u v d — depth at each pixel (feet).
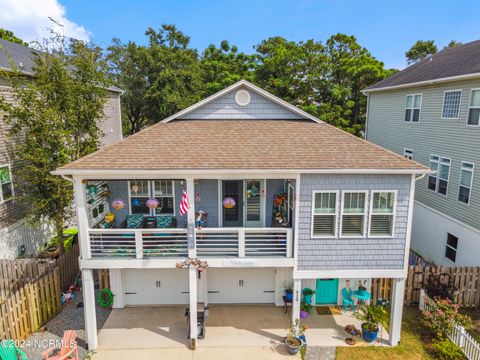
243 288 42.55
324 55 122.72
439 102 54.29
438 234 53.67
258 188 41.65
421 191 59.11
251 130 40.34
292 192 36.37
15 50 62.23
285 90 118.32
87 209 34.12
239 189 41.78
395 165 32.24
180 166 31.53
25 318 35.04
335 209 33.19
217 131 39.86
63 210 48.85
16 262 40.47
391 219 33.55
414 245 61.11
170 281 42.14
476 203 45.44
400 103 66.74
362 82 120.16
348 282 41.68
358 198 33.14
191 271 33.63
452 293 39.65
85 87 50.60
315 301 42.24
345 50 136.87
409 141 63.57
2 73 45.34
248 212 42.39
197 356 33.06
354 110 124.16
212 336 36.22
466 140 47.83
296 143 36.76
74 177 31.60
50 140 44.88
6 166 47.11
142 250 33.53
